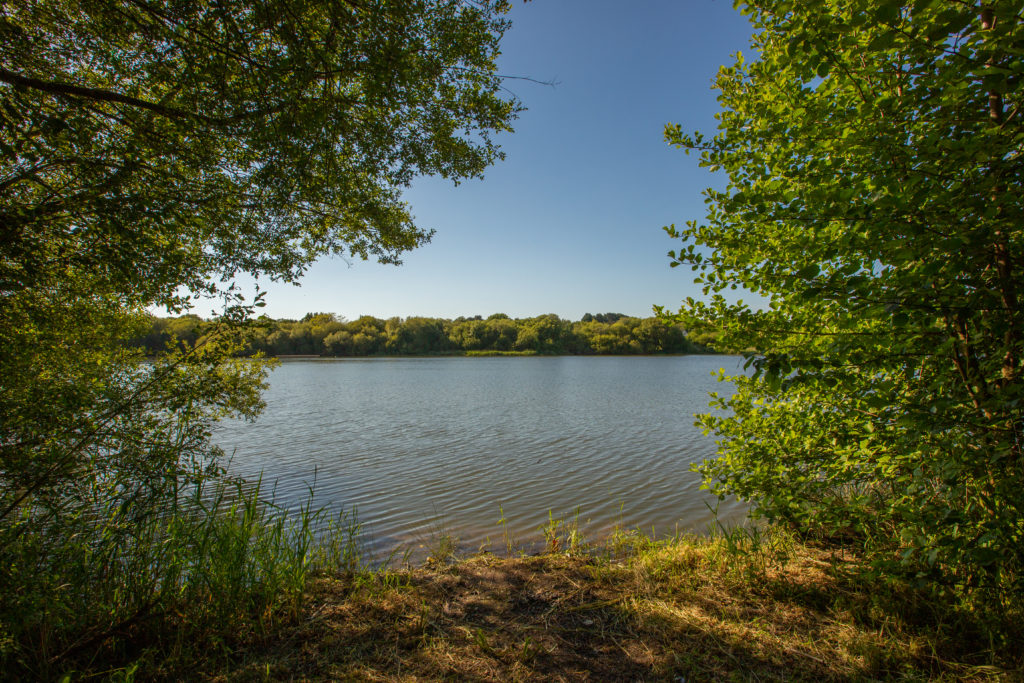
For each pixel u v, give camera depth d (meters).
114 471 3.44
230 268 4.52
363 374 54.25
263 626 3.21
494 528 7.75
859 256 2.92
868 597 3.43
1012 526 2.54
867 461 3.30
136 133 3.65
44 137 3.14
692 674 2.77
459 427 18.59
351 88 4.59
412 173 5.21
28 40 3.28
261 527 4.18
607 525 7.83
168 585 3.38
